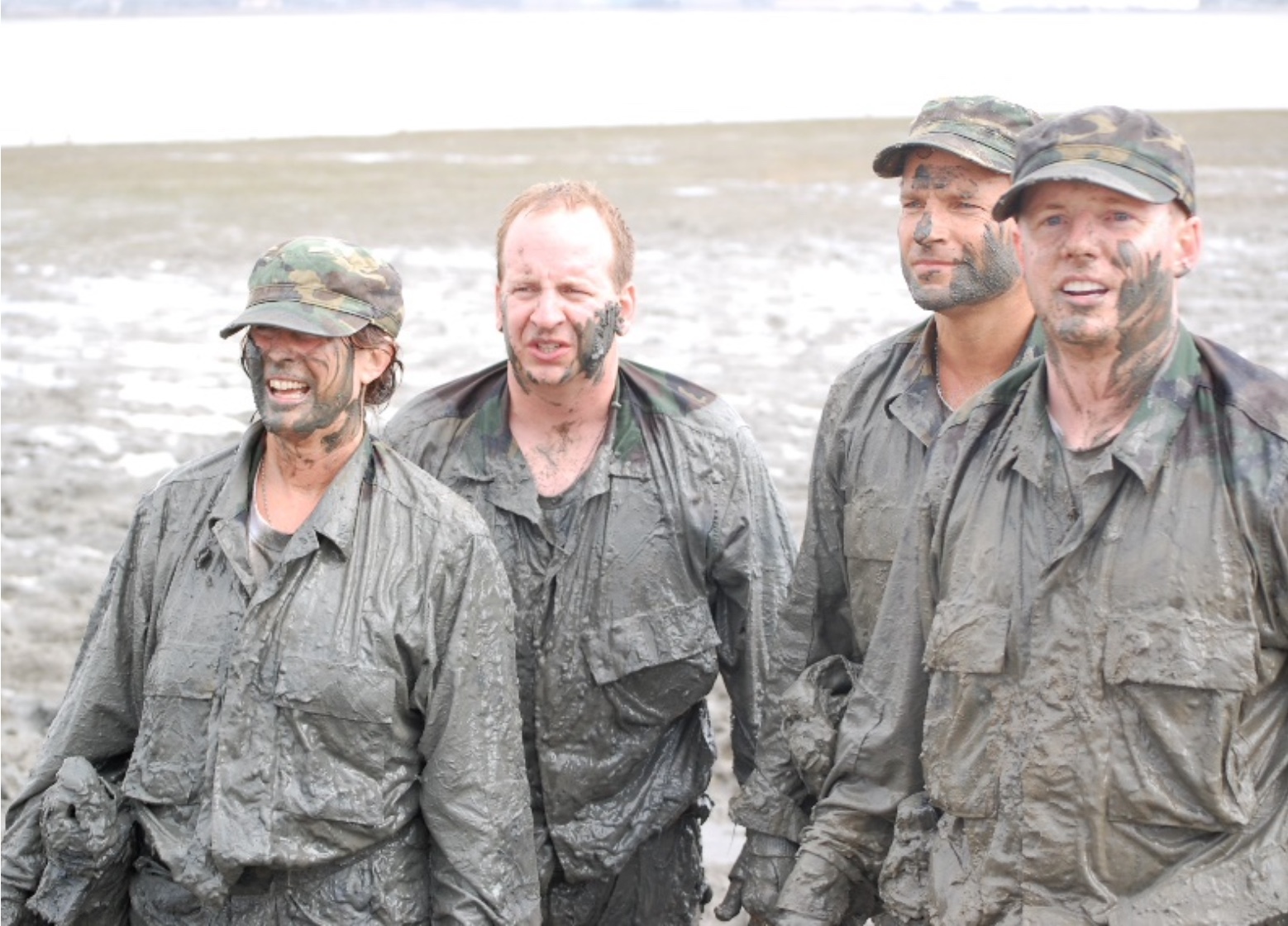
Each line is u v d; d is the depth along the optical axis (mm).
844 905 7000
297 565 6637
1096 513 5848
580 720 8000
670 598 8055
